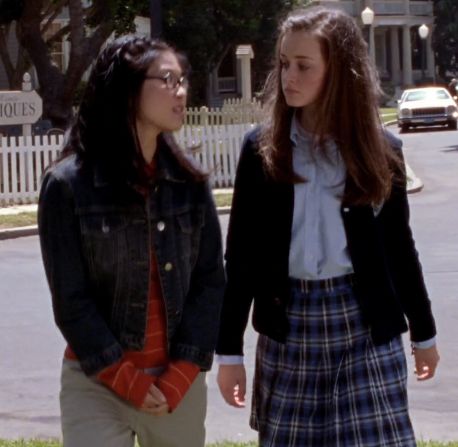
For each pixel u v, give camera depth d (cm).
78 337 636
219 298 678
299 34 702
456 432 1168
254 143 727
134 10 4881
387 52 13038
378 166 705
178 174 658
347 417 705
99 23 5031
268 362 730
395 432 702
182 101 651
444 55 13088
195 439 679
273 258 720
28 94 3619
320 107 707
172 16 6234
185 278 662
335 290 714
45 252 643
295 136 718
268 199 720
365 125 707
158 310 655
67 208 637
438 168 4791
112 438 650
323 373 715
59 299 638
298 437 716
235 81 9500
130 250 642
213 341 669
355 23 718
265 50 8019
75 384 656
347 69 705
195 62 7638
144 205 643
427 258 2356
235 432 1186
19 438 1172
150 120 642
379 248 716
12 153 3503
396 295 734
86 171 638
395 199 725
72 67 4634
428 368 758
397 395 711
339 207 711
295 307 718
